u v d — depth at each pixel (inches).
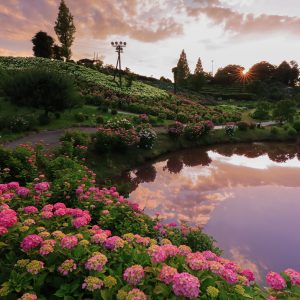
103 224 233.5
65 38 2805.1
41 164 494.9
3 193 225.8
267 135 1328.7
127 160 757.9
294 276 125.7
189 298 109.8
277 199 551.2
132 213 261.0
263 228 420.8
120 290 109.9
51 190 281.7
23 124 826.2
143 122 1148.5
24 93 937.5
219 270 122.5
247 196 565.0
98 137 707.4
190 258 129.2
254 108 2504.9
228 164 855.1
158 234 253.9
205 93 3304.6
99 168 658.2
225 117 1614.2
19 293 119.3
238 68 4601.4
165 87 3021.7
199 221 436.5
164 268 116.9
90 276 115.2
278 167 831.7
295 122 1405.0
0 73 1477.6
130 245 144.6
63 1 2770.7
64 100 952.9
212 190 599.5
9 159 420.8
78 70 2207.2
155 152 893.2
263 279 301.7
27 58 2327.8
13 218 145.6
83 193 280.1
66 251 131.6
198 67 3764.8
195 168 792.9
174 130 1033.5
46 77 942.4
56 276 126.4
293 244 375.9
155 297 113.6
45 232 140.3
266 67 4763.8
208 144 1151.0
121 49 1958.7
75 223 162.9
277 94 3245.6
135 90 2001.7
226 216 459.8
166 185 624.7
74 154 623.5
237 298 117.6
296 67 4591.5
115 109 1338.6
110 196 289.4
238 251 355.9
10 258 132.5
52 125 933.2
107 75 2378.2
